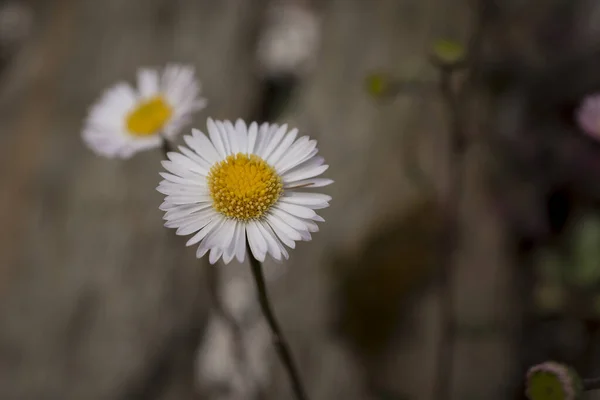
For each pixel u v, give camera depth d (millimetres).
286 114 283
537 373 170
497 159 257
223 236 170
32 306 242
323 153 260
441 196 242
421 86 237
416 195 243
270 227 171
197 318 244
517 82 281
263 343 236
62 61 302
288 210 172
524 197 256
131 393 235
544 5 300
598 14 294
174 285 244
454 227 225
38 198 259
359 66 282
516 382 234
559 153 266
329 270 240
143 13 311
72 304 242
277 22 315
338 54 290
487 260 240
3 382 235
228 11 308
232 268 247
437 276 234
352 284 237
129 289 243
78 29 313
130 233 248
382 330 232
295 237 170
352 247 241
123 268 245
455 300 234
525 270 251
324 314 236
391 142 254
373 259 238
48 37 317
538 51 287
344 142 261
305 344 235
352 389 230
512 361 234
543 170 265
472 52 225
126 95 216
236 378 235
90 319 240
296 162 175
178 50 299
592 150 264
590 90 280
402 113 260
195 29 305
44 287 244
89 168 263
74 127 276
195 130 177
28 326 240
